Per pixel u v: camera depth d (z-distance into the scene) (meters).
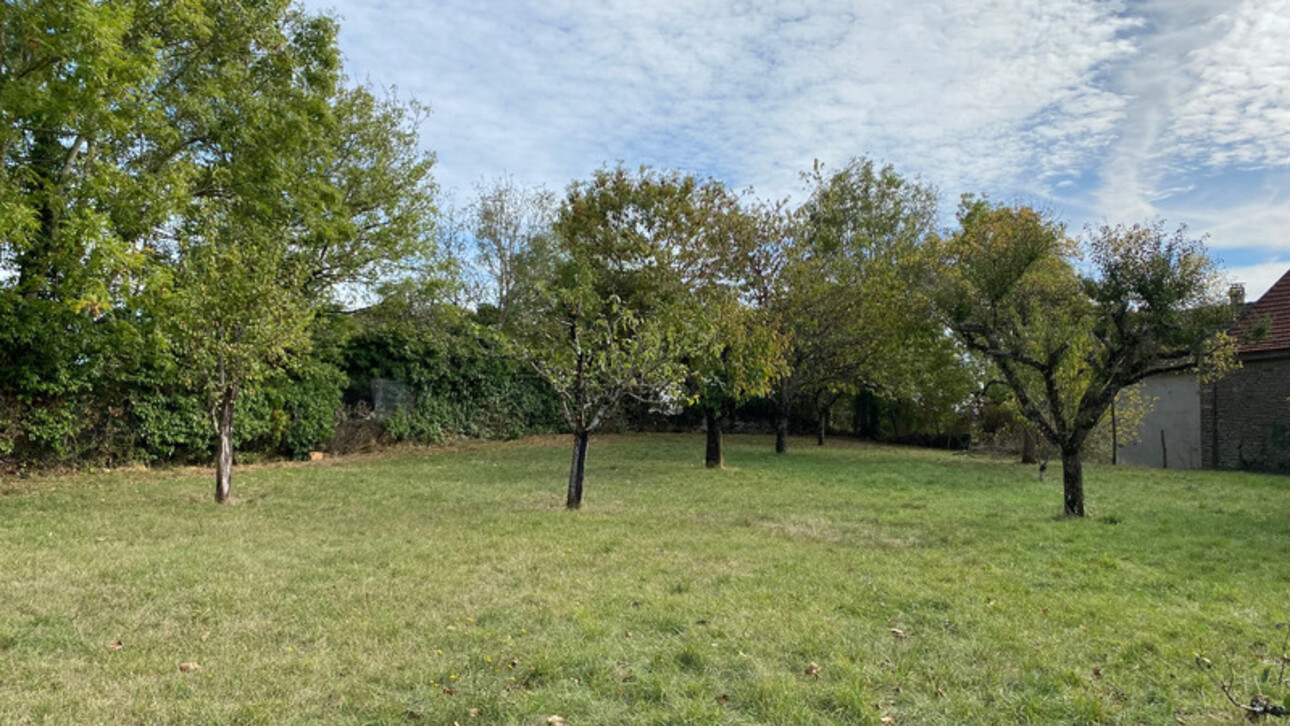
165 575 6.75
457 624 5.55
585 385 12.20
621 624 5.61
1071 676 4.73
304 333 12.95
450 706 4.10
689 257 18.22
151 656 4.79
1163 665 4.98
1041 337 12.83
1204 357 11.69
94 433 15.32
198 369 11.67
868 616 6.02
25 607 5.70
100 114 10.96
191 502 11.76
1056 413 12.03
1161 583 7.36
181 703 4.08
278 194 15.67
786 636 5.35
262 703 4.11
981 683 4.64
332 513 11.02
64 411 14.52
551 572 7.26
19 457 14.22
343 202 19.83
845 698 4.27
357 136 20.28
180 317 10.98
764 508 12.20
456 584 6.71
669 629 5.55
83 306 10.91
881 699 4.38
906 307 17.27
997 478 17.25
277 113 14.92
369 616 5.70
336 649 5.00
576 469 11.91
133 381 15.66
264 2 14.70
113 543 8.35
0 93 10.38
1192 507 12.65
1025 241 12.30
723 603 6.20
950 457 23.61
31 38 10.55
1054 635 5.60
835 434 32.62
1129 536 9.84
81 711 3.93
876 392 23.55
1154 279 11.01
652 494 13.76
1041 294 13.88
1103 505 12.88
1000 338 13.10
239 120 14.55
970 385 25.80
